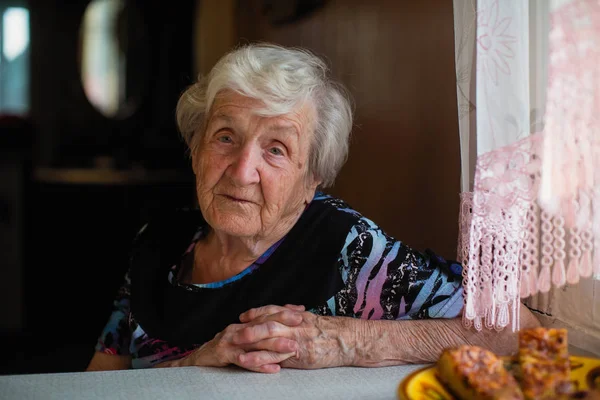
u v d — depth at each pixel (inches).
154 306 52.3
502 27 37.6
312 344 42.1
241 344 42.0
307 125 47.9
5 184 151.5
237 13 168.2
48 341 147.9
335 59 110.6
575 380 31.5
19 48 191.9
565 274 40.4
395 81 88.0
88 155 188.4
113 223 161.5
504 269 38.8
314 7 118.1
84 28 185.3
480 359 30.1
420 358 43.4
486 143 37.8
